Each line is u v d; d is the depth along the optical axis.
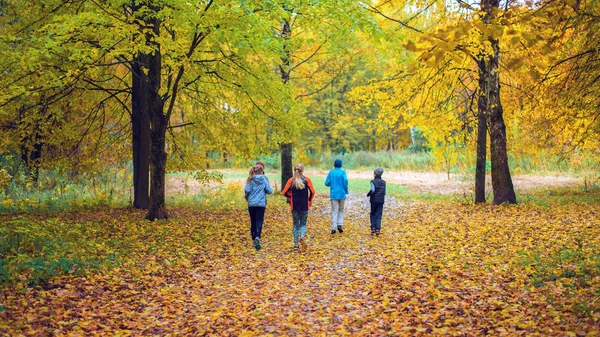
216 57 12.75
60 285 6.24
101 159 18.53
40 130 13.93
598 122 13.17
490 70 13.46
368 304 5.88
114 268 7.34
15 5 12.77
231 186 19.78
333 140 49.25
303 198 9.60
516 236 8.98
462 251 8.13
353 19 9.86
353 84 41.00
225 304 6.08
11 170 16.52
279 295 6.42
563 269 6.23
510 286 5.88
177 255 8.78
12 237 8.06
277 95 13.07
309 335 4.89
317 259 8.66
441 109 15.29
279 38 10.85
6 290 5.64
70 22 9.30
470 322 4.91
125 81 15.70
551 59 4.05
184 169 16.55
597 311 4.62
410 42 3.89
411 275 7.00
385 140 54.16
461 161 29.97
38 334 4.61
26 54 9.80
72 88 13.06
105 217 12.63
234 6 9.24
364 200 18.91
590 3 7.93
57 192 16.75
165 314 5.63
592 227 9.14
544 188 18.48
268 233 11.65
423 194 19.53
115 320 5.35
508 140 17.52
